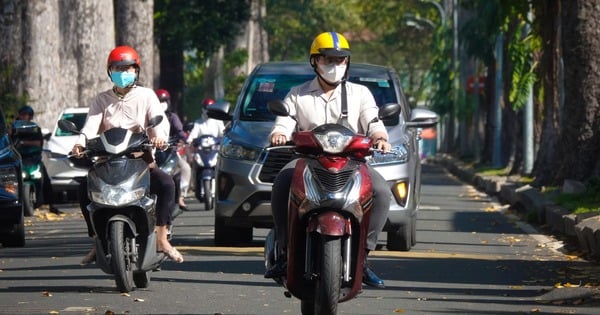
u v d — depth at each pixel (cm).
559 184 4862
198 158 5091
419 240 3684
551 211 4119
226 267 2869
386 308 2264
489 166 9362
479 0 7325
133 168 2345
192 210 5066
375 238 1970
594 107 4744
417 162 3412
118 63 2370
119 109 2420
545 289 2502
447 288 2562
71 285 2538
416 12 17375
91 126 2406
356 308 2259
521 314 2194
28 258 3152
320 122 2009
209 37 9662
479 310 2244
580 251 3347
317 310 1878
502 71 9081
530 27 6138
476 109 11412
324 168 1873
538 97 6184
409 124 3388
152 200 2364
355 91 2016
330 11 17088
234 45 12131
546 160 5550
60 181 5494
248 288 2511
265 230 3959
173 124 3650
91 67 6931
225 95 11238
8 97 6231
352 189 1870
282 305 2278
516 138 7675
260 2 13500
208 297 2375
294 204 1891
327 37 1973
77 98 6944
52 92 6450
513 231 4125
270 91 3450
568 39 4741
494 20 6938
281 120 1969
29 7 6378
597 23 4684
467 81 12444
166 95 3625
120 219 2328
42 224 4581
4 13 6366
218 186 3306
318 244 1897
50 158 5525
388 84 3488
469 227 4259
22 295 2384
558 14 5688
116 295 2384
